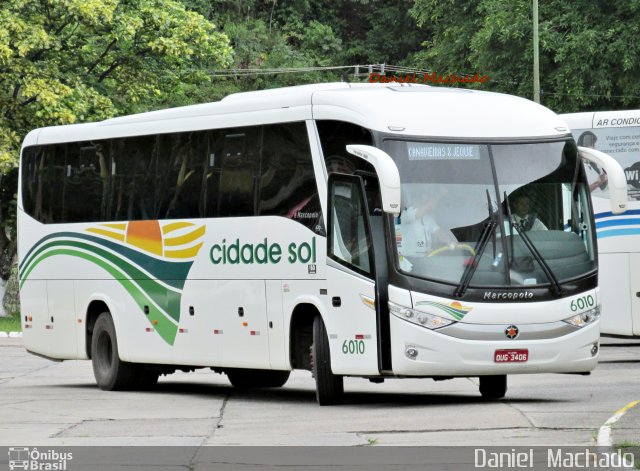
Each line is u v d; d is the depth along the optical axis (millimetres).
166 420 24688
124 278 32500
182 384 35625
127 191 32562
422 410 24875
